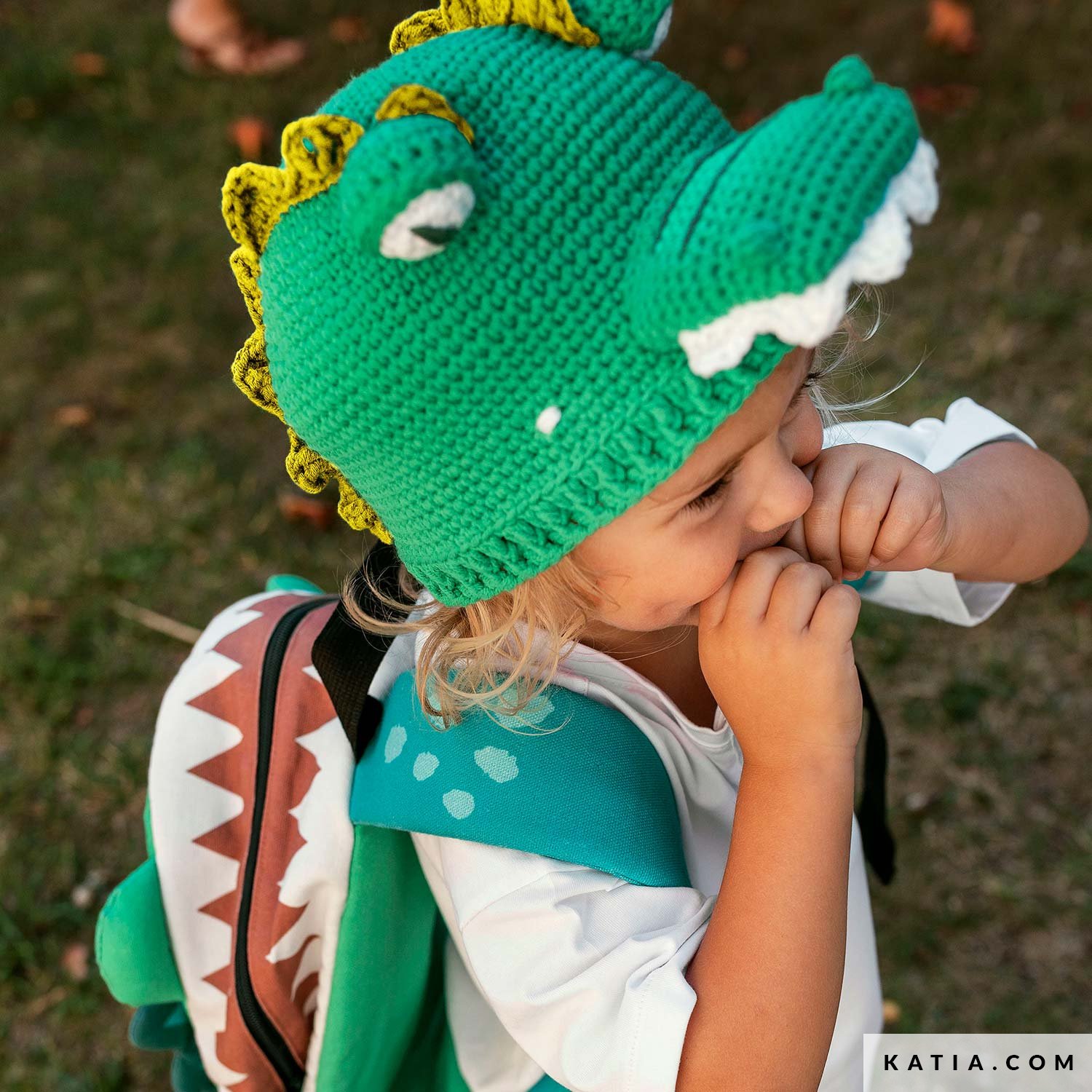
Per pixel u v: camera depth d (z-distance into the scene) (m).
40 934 2.22
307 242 0.95
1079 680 2.39
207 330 3.54
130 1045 2.08
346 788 1.18
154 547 2.90
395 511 1.02
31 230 3.97
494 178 0.88
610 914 1.02
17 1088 2.02
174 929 1.23
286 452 3.15
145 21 4.91
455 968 1.32
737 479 0.97
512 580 1.00
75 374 3.44
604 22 0.93
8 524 3.02
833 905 1.00
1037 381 2.95
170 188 4.08
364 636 1.19
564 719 1.11
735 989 0.97
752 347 0.85
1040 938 2.07
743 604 1.05
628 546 0.97
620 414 0.89
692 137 0.92
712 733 1.22
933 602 1.49
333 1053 1.19
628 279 0.87
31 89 4.58
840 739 1.03
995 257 3.33
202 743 1.26
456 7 1.02
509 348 0.89
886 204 0.80
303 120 0.91
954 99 3.84
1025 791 2.25
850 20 4.27
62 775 2.46
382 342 0.92
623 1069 0.95
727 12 4.39
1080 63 3.87
